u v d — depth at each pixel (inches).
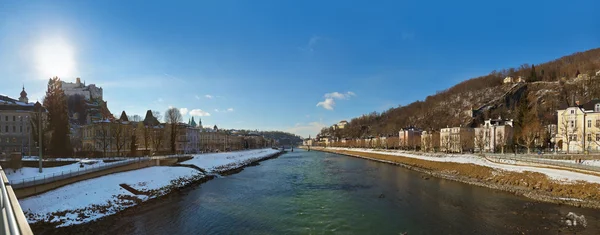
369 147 7578.7
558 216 1209.4
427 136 5078.7
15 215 302.0
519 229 1078.4
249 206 1497.3
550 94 6387.8
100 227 1162.6
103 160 2600.9
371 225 1173.1
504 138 3978.8
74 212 1266.0
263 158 5541.3
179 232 1112.8
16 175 1811.0
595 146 2893.7
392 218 1259.2
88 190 1526.8
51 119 2952.8
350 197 1689.2
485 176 2128.4
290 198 1681.8
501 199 1540.4
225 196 1745.8
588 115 2979.8
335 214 1334.9
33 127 3070.9
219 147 7765.8
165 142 4485.7
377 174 2753.4
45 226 1125.1
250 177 2628.0
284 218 1283.2
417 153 4035.4
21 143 3651.6
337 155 6781.5
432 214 1301.7
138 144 4035.4
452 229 1103.0
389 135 7450.8
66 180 1560.0
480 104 7524.6
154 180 2012.8
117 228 1152.8
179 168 2605.8
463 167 2514.8
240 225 1192.8
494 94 7760.8
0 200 371.9
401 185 2071.9
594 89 5428.2
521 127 4143.7
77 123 6368.1
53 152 2878.9
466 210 1349.7
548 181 1654.8
